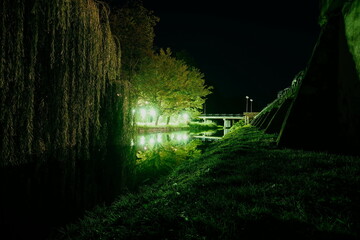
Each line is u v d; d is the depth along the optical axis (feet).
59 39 26.55
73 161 29.19
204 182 16.76
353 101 20.66
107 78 37.76
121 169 33.53
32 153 25.59
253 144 32.09
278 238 8.67
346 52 22.44
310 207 10.82
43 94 26.11
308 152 22.49
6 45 21.84
